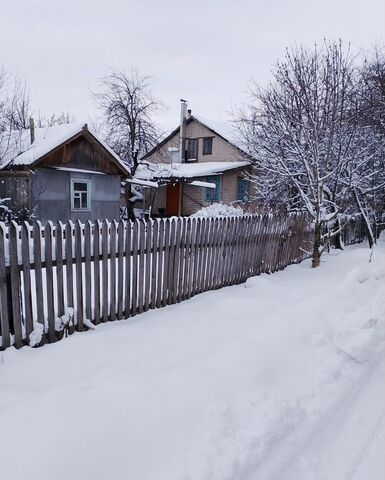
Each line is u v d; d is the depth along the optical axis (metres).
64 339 3.46
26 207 13.16
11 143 14.16
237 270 6.18
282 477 2.14
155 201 24.34
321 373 3.19
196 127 24.58
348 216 10.53
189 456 2.06
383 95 11.41
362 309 4.65
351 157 8.28
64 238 3.53
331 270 7.39
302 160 7.91
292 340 3.56
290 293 5.29
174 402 2.45
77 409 2.25
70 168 14.09
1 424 2.10
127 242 4.14
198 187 22.42
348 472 2.22
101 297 4.04
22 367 2.95
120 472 1.90
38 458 1.87
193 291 5.28
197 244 5.23
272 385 2.93
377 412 2.81
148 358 3.14
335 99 8.23
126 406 2.34
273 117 9.96
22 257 3.17
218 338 3.59
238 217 6.02
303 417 2.65
